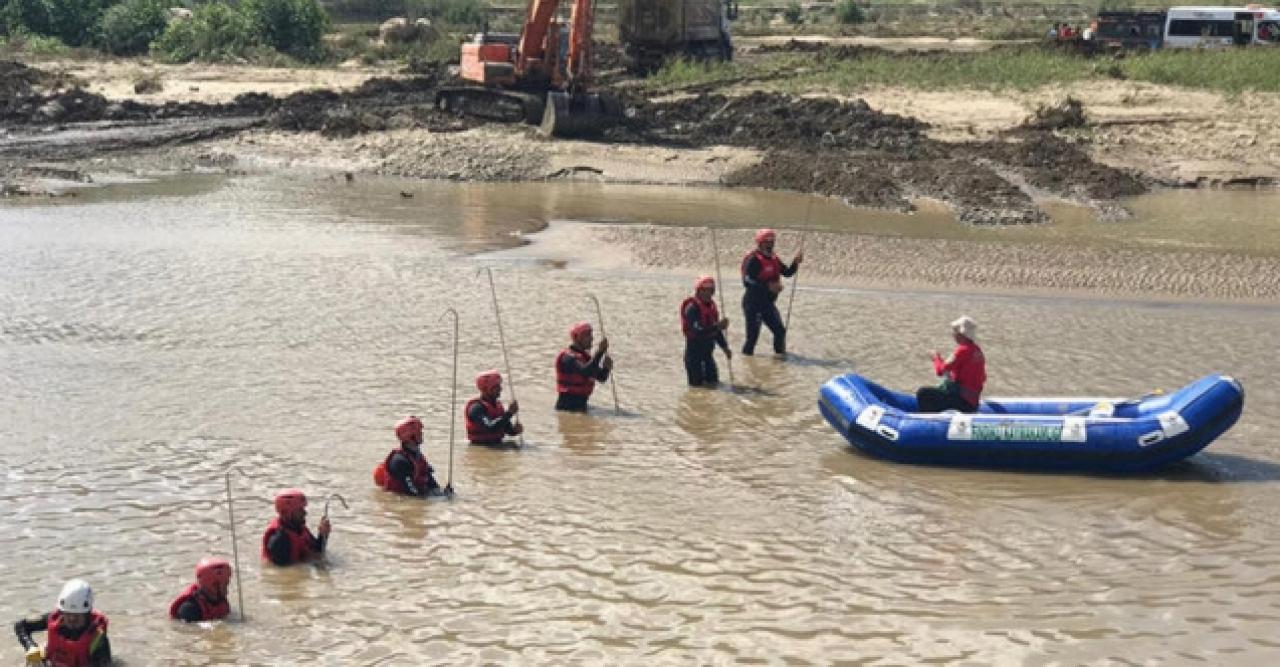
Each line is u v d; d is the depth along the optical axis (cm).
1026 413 1588
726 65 5747
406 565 1276
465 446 1625
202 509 1421
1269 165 3791
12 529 1370
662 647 1112
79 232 3016
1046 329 2183
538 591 1219
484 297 2392
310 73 6331
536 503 1431
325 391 1842
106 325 2208
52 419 1728
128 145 4366
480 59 4591
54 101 4984
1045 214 3200
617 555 1297
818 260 2697
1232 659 1081
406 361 1991
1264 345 2084
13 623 1165
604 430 1683
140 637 1130
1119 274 2570
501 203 3475
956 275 2580
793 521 1380
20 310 2309
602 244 2886
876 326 2211
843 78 5194
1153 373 1922
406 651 1108
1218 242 2883
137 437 1653
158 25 7575
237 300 2370
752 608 1182
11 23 7469
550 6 4456
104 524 1381
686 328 1861
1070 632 1130
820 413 1667
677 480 1502
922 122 4284
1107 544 1314
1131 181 3603
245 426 1694
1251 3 11256
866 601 1194
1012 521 1373
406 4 10600
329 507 1421
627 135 4269
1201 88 4753
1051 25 9869
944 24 10512
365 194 3625
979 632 1132
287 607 1188
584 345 1767
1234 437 1638
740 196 3597
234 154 4253
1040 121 4181
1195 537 1327
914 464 1543
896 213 3297
